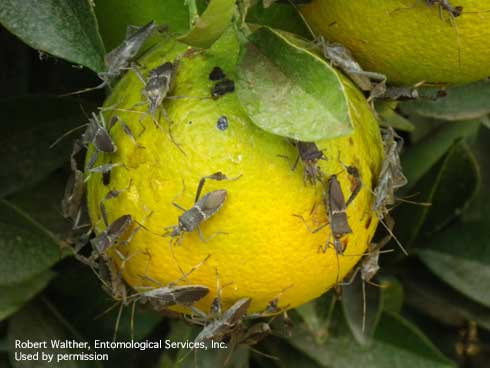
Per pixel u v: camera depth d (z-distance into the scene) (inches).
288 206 8.7
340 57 9.4
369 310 12.6
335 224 8.8
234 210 8.7
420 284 14.5
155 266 9.2
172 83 8.9
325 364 13.2
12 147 11.7
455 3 8.9
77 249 10.5
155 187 8.8
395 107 11.5
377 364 13.2
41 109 11.8
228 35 9.1
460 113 12.0
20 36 9.5
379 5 9.1
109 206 9.2
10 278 10.9
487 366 15.4
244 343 10.6
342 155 9.0
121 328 12.8
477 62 9.4
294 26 9.9
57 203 12.1
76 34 9.6
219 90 8.8
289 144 8.7
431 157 13.6
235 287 9.1
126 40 9.1
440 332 15.2
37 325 12.2
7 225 11.0
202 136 8.6
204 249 8.8
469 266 13.9
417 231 13.6
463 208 13.9
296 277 9.1
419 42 9.3
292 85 8.4
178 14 9.7
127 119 9.0
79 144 10.0
